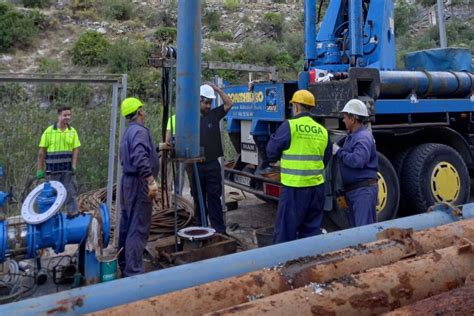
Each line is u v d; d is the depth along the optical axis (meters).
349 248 2.81
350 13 6.23
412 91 5.89
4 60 20.80
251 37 28.17
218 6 31.12
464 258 2.62
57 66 20.48
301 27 30.89
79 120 6.96
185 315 2.17
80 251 4.20
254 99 6.16
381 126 5.59
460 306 1.94
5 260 3.86
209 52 24.16
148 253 5.21
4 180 6.28
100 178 7.29
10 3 25.48
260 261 2.78
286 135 4.50
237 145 6.86
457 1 34.81
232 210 7.30
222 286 2.33
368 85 5.20
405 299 2.32
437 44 28.95
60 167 6.16
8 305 2.17
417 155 6.02
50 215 3.76
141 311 2.11
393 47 6.96
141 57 21.23
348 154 4.46
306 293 2.16
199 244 4.64
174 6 28.36
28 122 6.69
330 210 5.22
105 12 26.50
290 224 4.59
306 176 4.53
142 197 4.21
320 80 5.50
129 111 4.26
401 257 2.79
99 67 21.16
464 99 6.46
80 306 2.24
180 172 6.00
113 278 4.08
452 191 6.18
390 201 5.64
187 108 4.36
